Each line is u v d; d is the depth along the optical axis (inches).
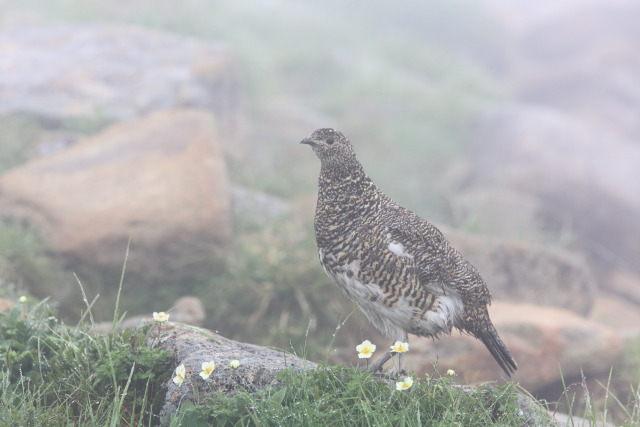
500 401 230.4
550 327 406.9
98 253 449.7
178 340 244.1
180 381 212.4
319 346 421.1
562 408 398.6
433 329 273.7
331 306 433.1
